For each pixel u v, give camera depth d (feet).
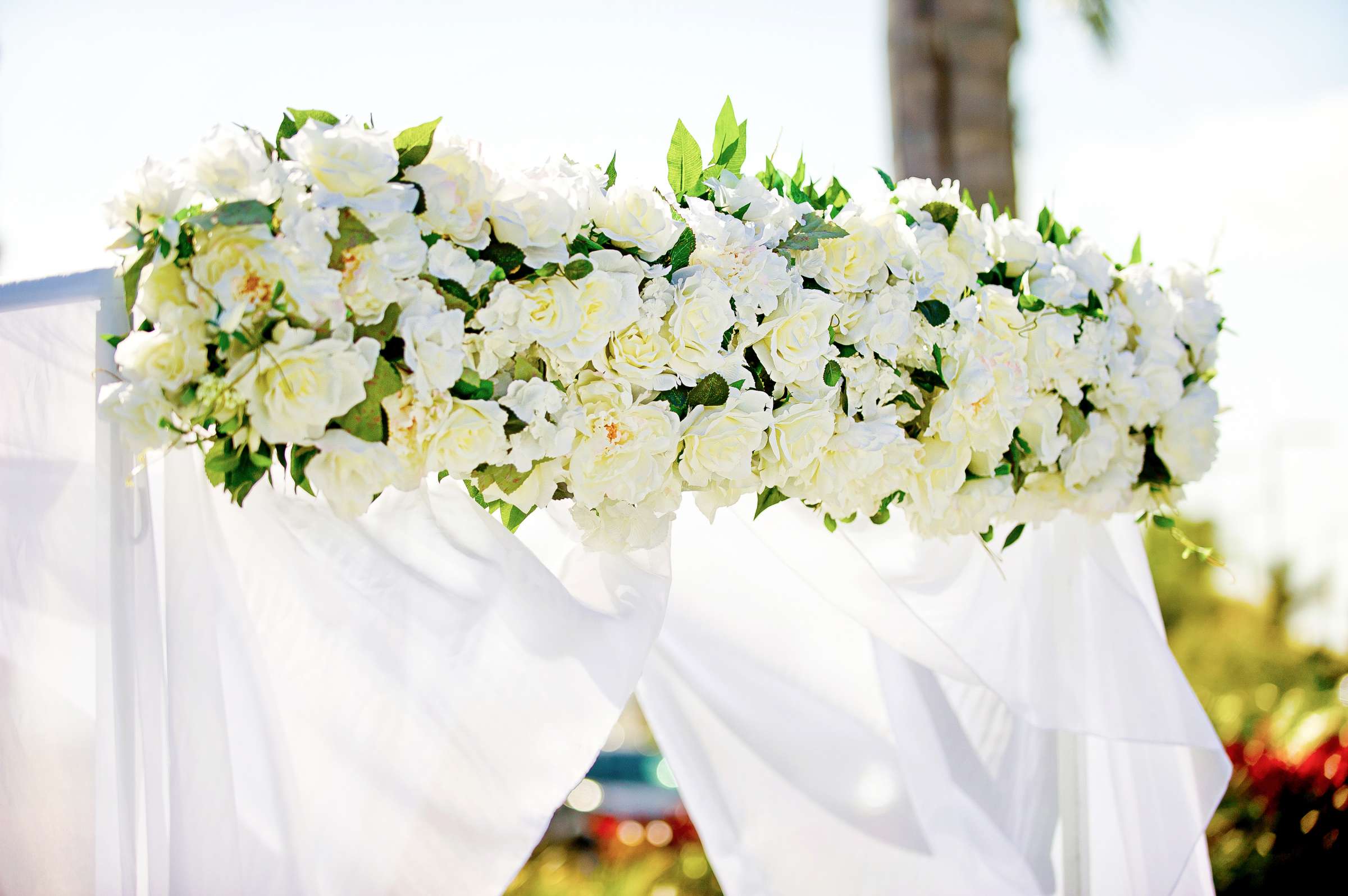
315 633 4.43
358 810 4.37
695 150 4.93
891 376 5.00
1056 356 5.75
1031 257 5.61
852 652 6.61
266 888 4.27
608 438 4.33
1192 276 6.75
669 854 15.21
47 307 4.61
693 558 6.33
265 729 4.36
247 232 3.67
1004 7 13.42
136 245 3.80
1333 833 11.50
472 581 4.54
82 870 4.46
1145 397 6.06
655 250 4.39
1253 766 12.39
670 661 6.35
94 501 4.57
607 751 19.01
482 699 4.43
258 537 4.46
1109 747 7.07
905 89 13.33
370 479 3.93
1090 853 7.11
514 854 4.35
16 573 4.62
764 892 6.40
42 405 4.63
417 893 4.33
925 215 5.28
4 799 4.54
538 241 4.17
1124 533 7.23
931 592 6.01
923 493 5.28
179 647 4.28
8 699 4.56
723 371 4.54
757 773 6.48
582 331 4.24
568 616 4.61
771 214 4.75
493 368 4.15
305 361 3.71
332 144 3.81
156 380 3.72
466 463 4.09
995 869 6.53
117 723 4.30
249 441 3.84
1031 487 6.01
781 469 4.77
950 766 6.75
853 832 6.46
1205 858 7.15
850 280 4.83
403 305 3.95
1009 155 13.28
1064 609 6.50
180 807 4.21
